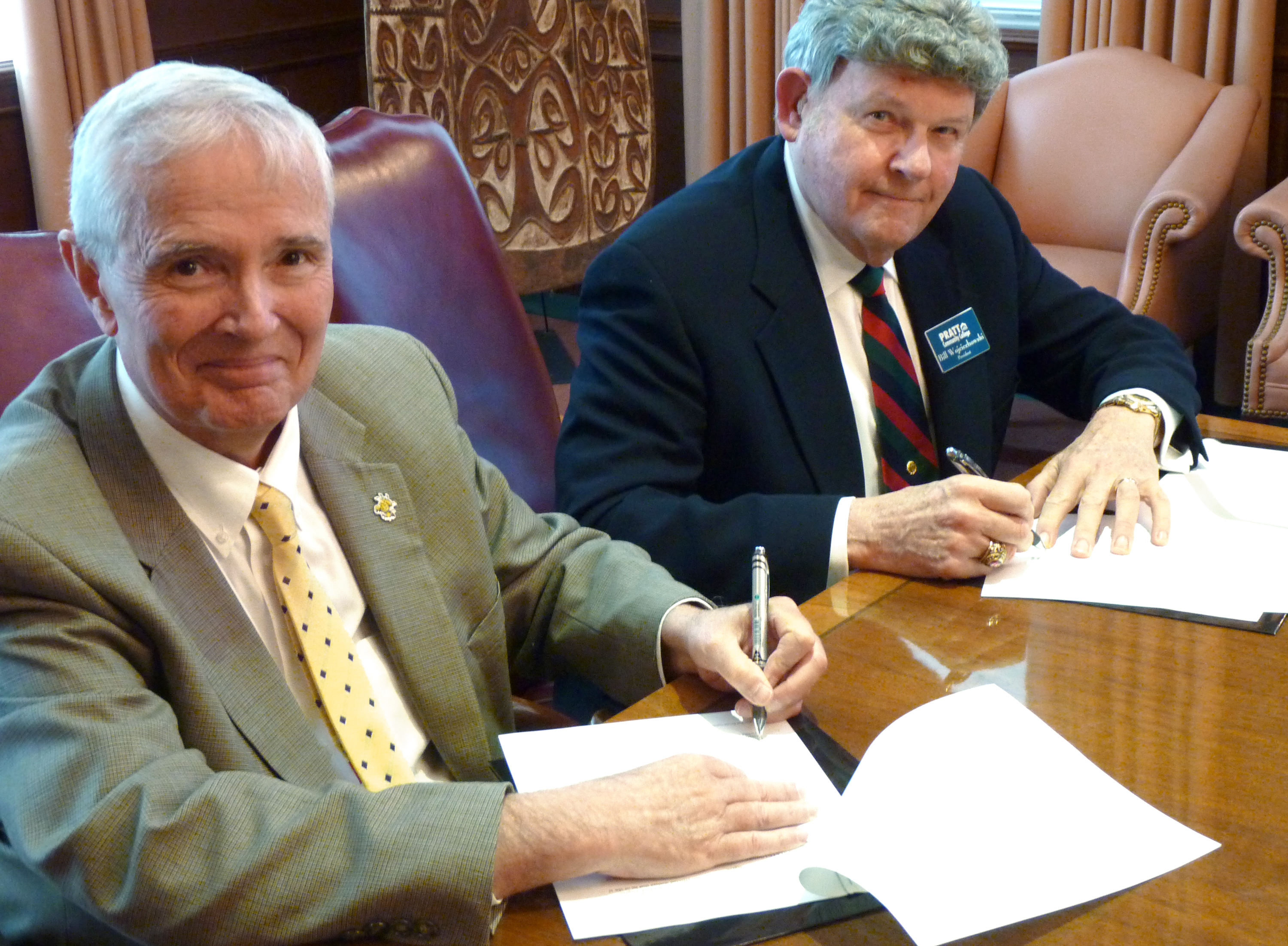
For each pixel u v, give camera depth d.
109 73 3.53
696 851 0.92
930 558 1.36
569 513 1.64
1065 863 0.90
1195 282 3.50
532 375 1.88
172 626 1.02
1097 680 1.14
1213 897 0.87
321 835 0.90
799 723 1.10
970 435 1.79
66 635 0.97
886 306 1.76
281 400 1.07
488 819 0.90
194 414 1.04
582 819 0.91
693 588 1.52
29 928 1.03
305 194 1.03
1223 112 3.54
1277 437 1.68
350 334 1.35
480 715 1.26
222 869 0.88
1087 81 3.77
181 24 4.19
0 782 0.95
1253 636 1.21
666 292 1.67
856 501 1.47
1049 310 1.97
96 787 0.91
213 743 1.03
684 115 4.95
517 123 3.76
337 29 4.94
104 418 1.09
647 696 1.21
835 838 0.93
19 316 1.34
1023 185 3.83
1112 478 1.49
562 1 3.79
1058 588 1.32
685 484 1.67
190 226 0.98
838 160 1.60
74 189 1.02
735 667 1.11
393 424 1.29
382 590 1.22
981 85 1.57
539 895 0.91
